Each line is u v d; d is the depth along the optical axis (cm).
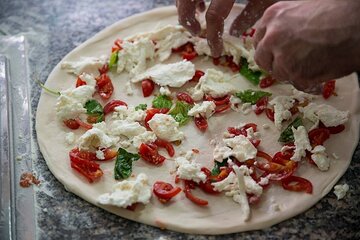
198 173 51
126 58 63
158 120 55
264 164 53
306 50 46
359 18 44
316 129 56
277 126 56
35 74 64
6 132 57
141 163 54
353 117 57
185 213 50
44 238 50
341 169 53
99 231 50
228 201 51
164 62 64
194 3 61
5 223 50
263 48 48
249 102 59
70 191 53
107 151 54
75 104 57
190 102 59
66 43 68
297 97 59
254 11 61
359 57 46
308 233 49
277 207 50
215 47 61
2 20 71
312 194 51
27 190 53
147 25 68
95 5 73
